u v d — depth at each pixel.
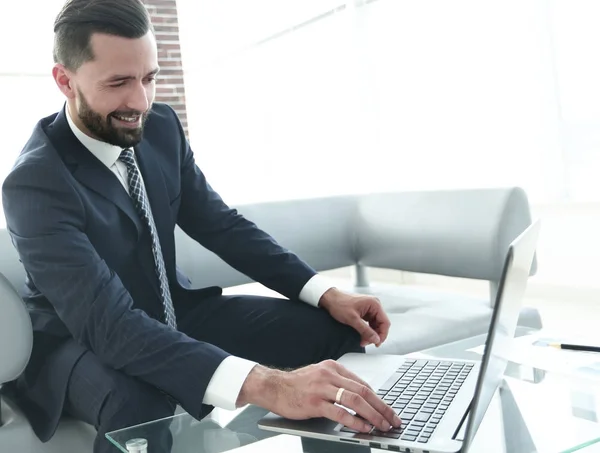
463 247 2.34
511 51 4.18
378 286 2.80
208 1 7.19
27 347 1.51
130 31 1.39
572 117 3.89
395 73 5.06
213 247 1.79
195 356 1.22
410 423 1.04
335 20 5.53
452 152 4.70
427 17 4.73
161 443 1.11
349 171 5.62
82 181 1.50
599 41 3.68
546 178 4.08
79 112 1.46
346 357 1.45
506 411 1.15
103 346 1.29
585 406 1.16
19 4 6.25
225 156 7.37
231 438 1.12
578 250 3.95
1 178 6.25
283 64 6.27
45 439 1.45
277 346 1.66
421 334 2.05
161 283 1.60
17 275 1.94
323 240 2.68
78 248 1.34
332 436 1.02
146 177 1.65
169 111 1.83
